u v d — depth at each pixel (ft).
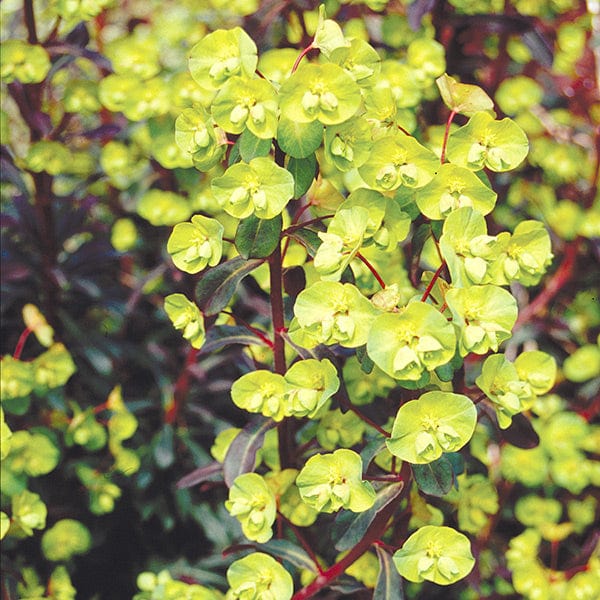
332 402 1.98
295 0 2.27
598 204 2.44
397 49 2.40
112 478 2.40
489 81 2.48
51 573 2.34
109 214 2.80
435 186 1.74
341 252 1.73
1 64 2.22
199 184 2.33
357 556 1.87
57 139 2.39
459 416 1.70
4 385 2.21
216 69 1.74
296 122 1.72
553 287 2.47
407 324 1.68
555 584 2.21
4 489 2.18
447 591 2.26
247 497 1.83
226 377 2.47
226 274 1.84
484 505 2.08
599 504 2.41
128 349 2.48
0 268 2.39
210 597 2.00
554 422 2.33
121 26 3.06
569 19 2.52
